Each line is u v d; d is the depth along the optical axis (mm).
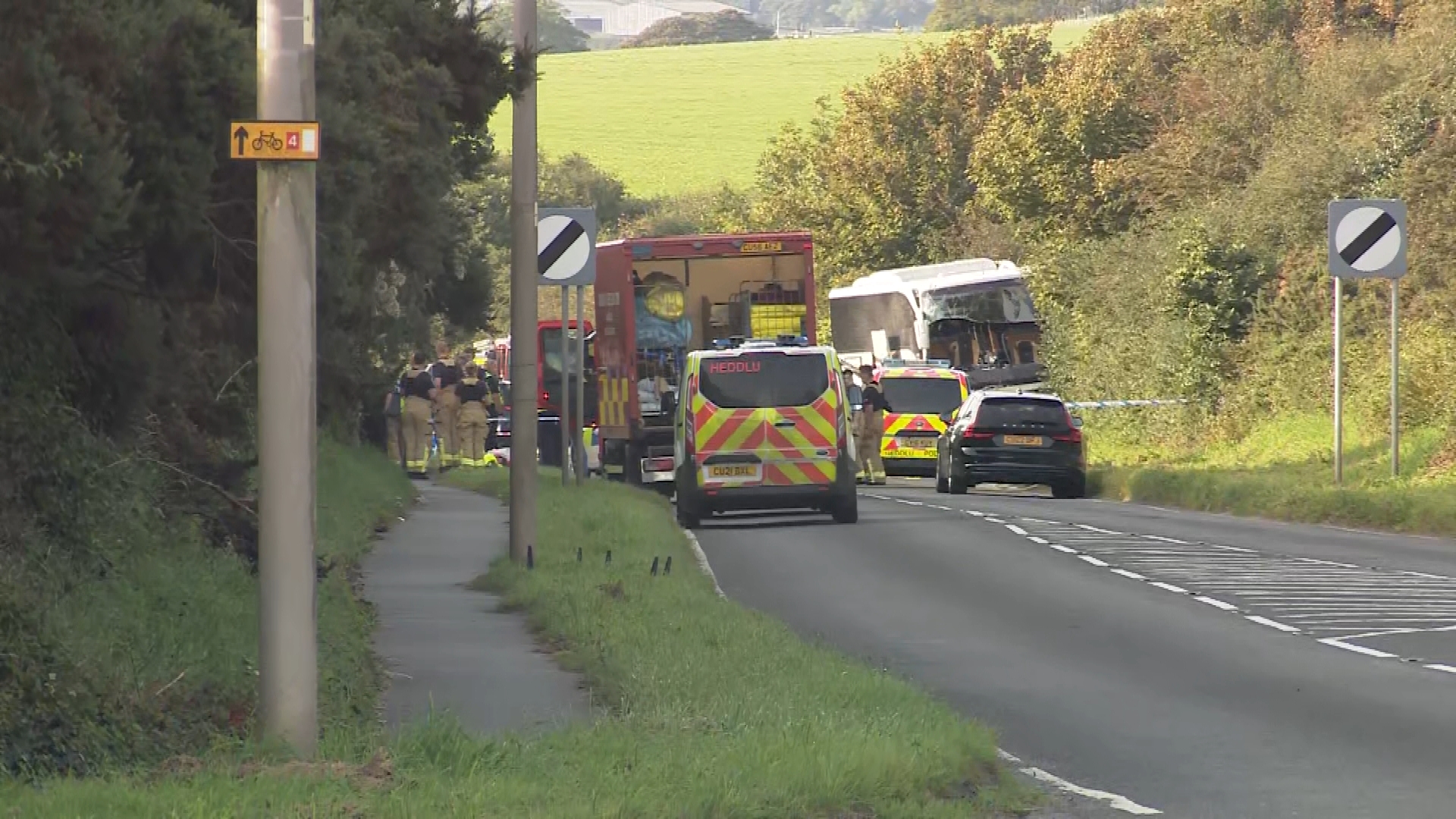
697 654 53500
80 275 44500
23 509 47844
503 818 32156
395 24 66438
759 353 108562
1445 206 148125
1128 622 66688
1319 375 150375
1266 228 173500
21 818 31250
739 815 33625
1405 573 79688
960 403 164625
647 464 142125
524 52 71500
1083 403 176250
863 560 88562
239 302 52219
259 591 39469
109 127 44219
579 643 56625
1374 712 48656
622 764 37688
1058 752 44031
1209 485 121312
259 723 39625
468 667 54531
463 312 122188
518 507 77500
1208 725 47250
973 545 94062
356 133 55406
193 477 60688
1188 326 170125
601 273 150125
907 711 44594
